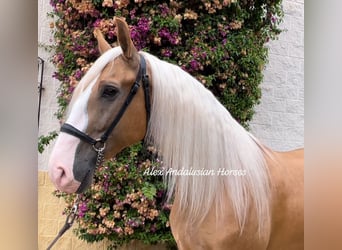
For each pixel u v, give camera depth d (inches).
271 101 163.2
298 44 168.7
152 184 111.1
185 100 61.6
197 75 118.9
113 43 116.5
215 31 122.2
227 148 62.7
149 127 62.4
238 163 62.7
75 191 56.6
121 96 59.3
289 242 67.1
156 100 61.6
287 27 167.2
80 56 120.1
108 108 58.4
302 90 168.4
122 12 116.3
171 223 67.7
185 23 121.2
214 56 118.4
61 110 124.6
